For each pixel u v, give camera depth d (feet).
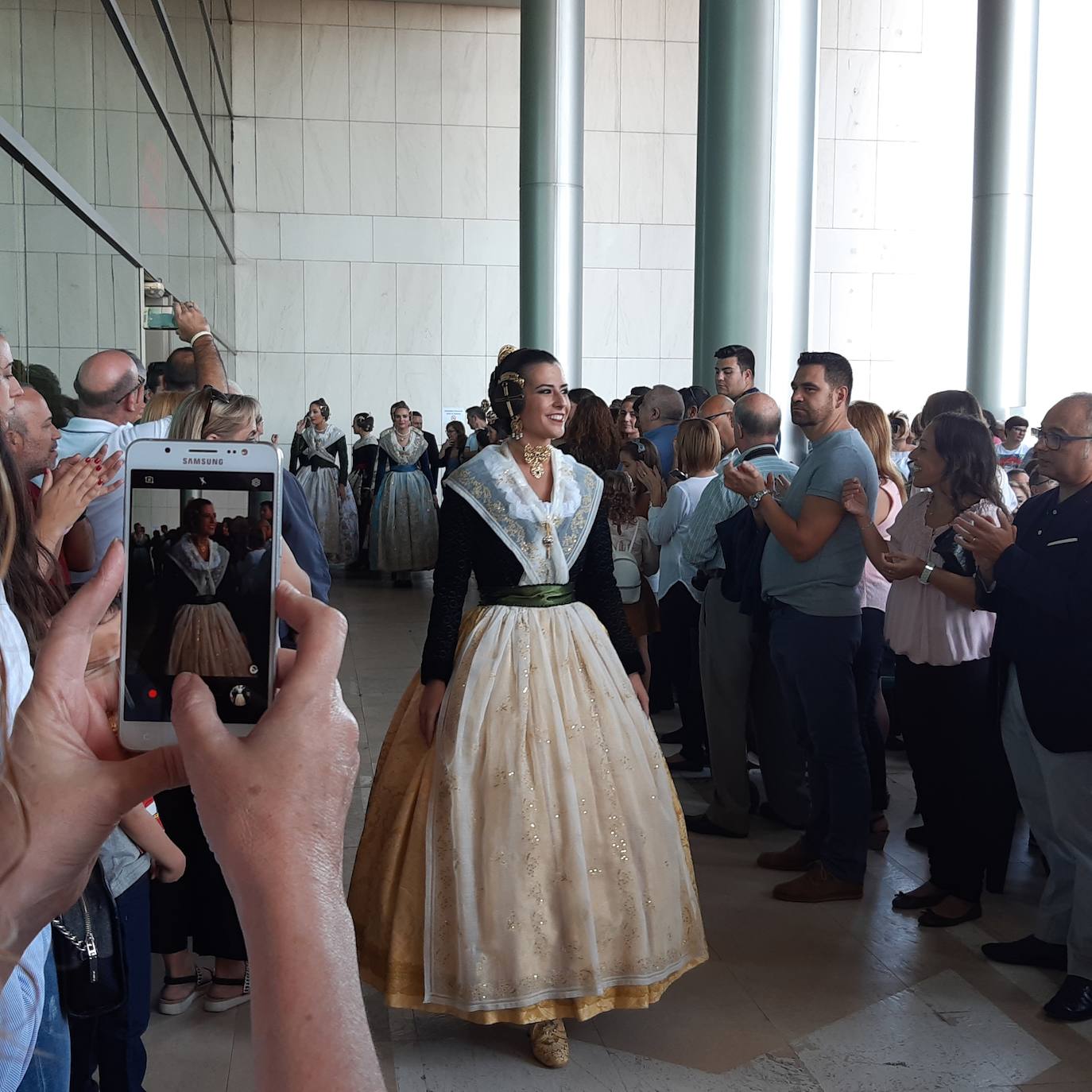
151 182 23.20
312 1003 1.65
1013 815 12.07
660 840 8.79
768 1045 9.07
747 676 13.48
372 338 45.60
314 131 44.73
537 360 9.32
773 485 12.59
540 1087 8.45
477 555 9.11
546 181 36.19
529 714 8.61
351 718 1.90
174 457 2.66
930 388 46.91
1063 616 9.34
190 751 1.79
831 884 11.89
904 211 46.24
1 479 3.32
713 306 19.27
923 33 45.65
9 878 2.05
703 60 19.35
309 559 9.94
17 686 3.22
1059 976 10.23
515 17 45.19
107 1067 6.97
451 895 8.39
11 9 12.30
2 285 11.44
